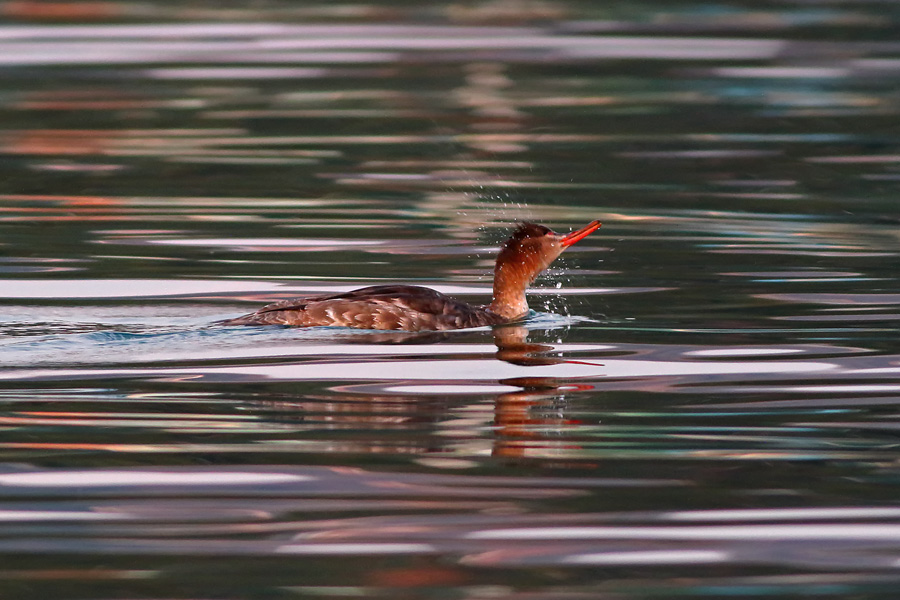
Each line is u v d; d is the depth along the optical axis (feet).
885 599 41.55
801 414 58.13
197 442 54.08
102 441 54.03
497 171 121.29
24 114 145.79
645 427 56.59
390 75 169.07
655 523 47.11
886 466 52.06
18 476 50.39
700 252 92.84
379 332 72.49
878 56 183.42
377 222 102.37
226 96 155.74
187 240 95.86
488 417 57.67
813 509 48.19
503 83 165.07
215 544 44.98
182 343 69.26
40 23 208.64
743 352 68.13
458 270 88.33
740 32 201.98
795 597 41.65
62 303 78.13
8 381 62.03
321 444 54.03
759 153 129.29
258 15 215.10
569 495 49.21
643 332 72.79
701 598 41.75
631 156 128.26
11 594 41.47
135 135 135.85
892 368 64.80
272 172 119.96
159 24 207.31
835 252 92.17
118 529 46.09
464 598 41.65
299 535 45.83
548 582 42.65
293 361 66.28
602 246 95.14
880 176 119.03
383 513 47.57
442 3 226.79
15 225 100.22
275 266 88.38
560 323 75.46
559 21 211.20
